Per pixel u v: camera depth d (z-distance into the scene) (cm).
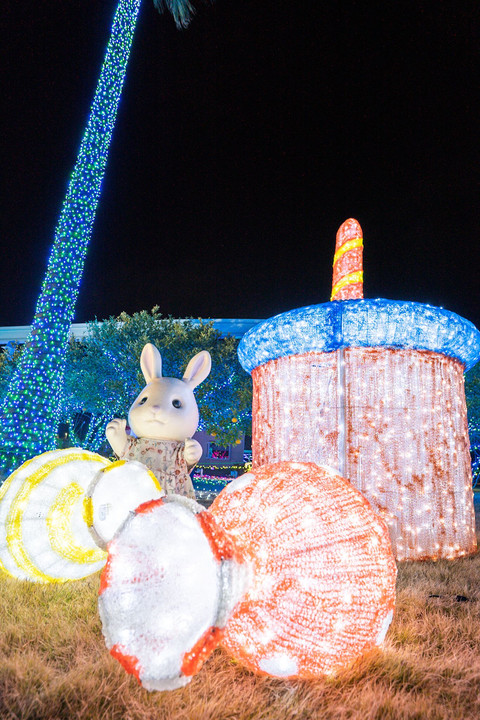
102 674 230
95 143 1588
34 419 1273
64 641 275
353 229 600
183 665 173
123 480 356
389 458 522
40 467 404
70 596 366
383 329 527
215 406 1658
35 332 1352
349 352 541
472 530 570
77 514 390
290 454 557
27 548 385
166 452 439
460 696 222
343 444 525
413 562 491
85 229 1497
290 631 219
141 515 187
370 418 529
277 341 574
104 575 182
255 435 621
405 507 514
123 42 1733
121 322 1762
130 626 177
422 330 530
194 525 185
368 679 228
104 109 1634
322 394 550
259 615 221
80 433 2298
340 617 222
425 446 531
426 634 289
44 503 390
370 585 232
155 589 178
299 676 227
